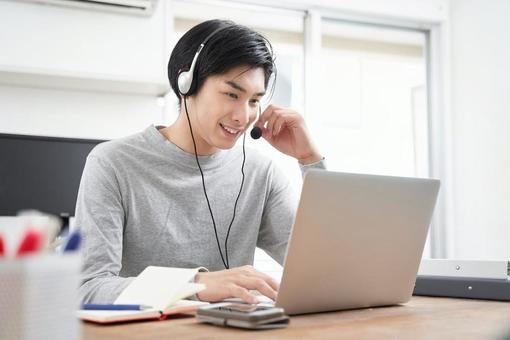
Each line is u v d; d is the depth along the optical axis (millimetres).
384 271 1062
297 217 897
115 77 2592
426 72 3896
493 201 3459
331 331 807
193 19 3361
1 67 2414
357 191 957
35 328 482
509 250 3324
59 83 2682
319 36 3527
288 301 946
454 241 3740
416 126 3895
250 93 1383
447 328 841
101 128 2854
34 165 1918
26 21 2729
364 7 3568
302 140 1549
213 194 1549
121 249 1341
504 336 736
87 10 2824
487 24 3541
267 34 3578
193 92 1426
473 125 3637
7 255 508
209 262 1517
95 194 1370
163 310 897
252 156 1650
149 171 1482
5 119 2695
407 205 1045
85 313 871
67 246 529
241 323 813
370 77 3822
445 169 3766
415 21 3768
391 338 755
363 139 3789
